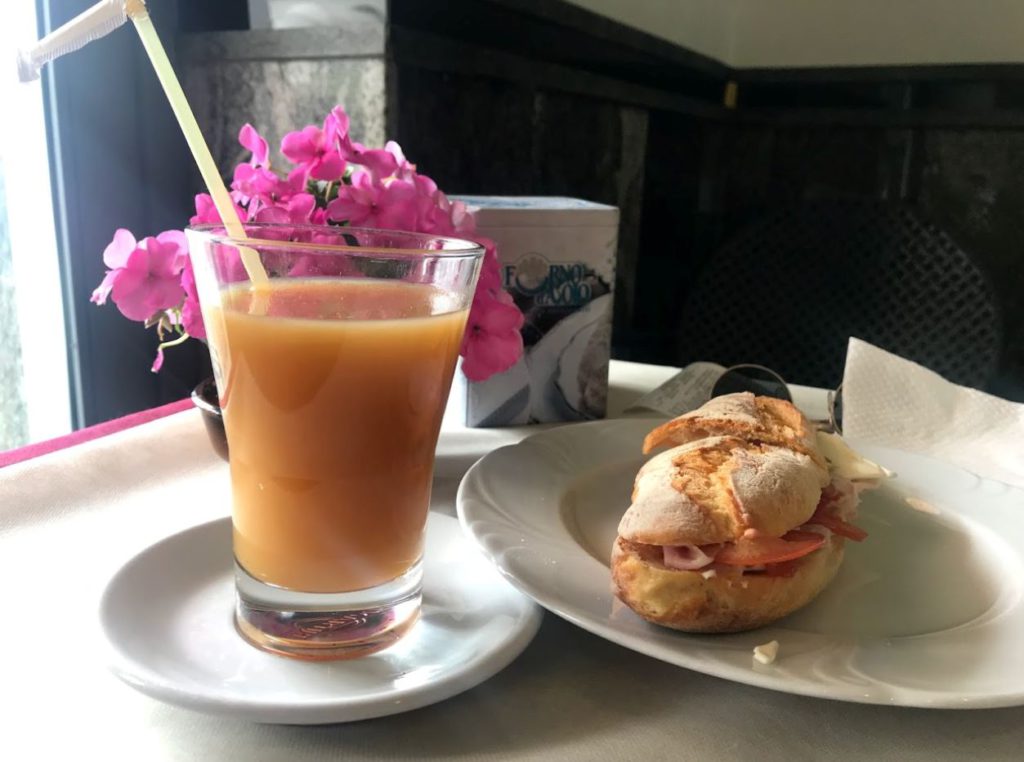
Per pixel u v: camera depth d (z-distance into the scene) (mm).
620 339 1771
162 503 552
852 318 1628
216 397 598
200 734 332
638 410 816
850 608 448
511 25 1246
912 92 1854
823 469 483
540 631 420
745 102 2057
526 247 708
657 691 375
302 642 372
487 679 372
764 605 387
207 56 1141
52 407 1091
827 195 1979
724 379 818
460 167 1207
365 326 363
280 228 444
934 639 394
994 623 412
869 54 1936
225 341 374
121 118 1063
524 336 726
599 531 525
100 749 321
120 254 533
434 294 400
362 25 1024
